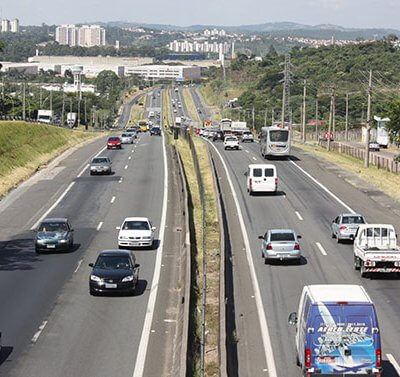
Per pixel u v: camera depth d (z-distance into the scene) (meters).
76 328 29.42
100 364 25.08
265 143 96.44
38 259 43.78
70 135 130.62
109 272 34.81
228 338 28.20
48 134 115.06
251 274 39.28
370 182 75.75
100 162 82.88
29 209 61.75
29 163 89.69
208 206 61.69
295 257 41.19
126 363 25.22
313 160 96.19
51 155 101.19
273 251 41.12
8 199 66.94
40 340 27.77
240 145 122.06
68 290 35.97
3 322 30.27
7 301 33.84
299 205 62.19
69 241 46.00
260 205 62.06
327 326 21.38
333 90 140.50
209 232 51.06
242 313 32.00
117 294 34.97
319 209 60.22
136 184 74.62
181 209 59.09
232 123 157.62
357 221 47.59
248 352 26.73
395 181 77.31
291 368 24.83
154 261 42.69
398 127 79.00
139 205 62.75
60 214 59.31
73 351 26.45
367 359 21.28
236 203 63.19
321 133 194.62
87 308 32.53
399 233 49.94
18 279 38.50
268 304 33.41
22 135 101.75
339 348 21.31
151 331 29.06
